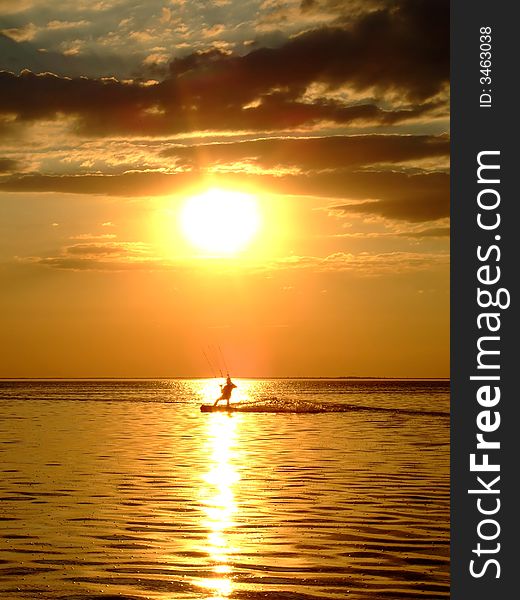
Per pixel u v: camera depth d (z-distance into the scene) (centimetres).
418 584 1492
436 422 5441
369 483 2588
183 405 8456
